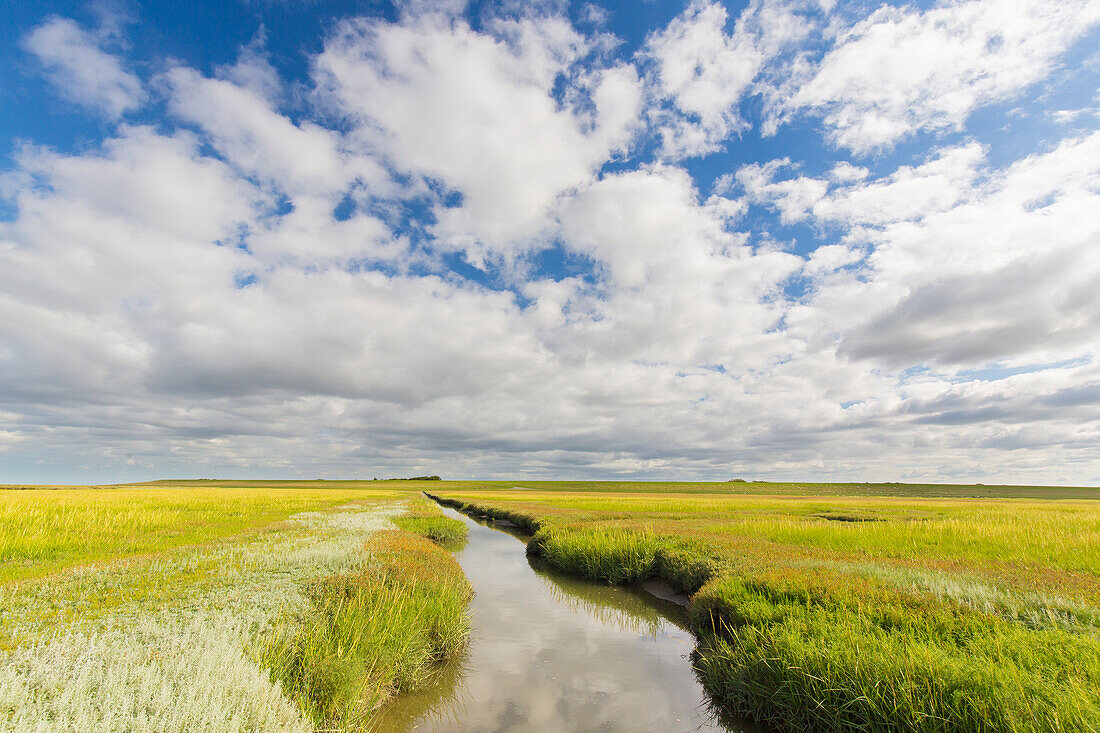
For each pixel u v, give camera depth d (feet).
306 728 18.17
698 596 37.96
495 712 25.16
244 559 43.57
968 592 29.86
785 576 35.70
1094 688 16.93
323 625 25.91
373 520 92.84
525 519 117.60
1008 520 83.20
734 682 25.68
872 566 39.60
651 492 351.46
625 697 27.09
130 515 82.02
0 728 13.84
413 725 23.68
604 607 46.91
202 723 15.55
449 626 32.96
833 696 21.01
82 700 15.83
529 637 37.29
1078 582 33.58
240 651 20.97
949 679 18.83
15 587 32.53
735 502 179.11
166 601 29.99
